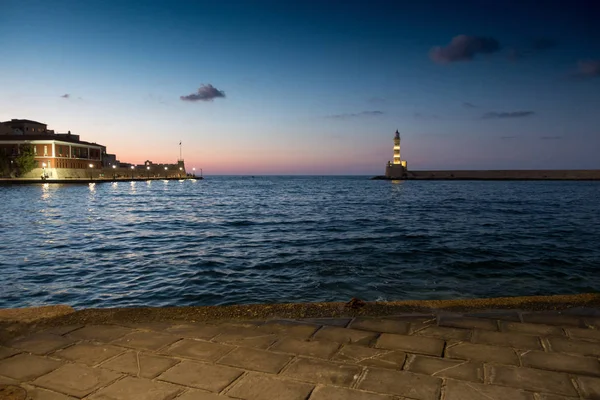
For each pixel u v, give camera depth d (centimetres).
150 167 15825
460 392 321
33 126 9919
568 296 560
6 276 1270
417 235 2159
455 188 10744
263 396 319
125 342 432
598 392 320
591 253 1633
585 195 7169
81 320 497
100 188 8844
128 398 318
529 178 17638
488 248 1741
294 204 4984
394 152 18425
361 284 1145
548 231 2350
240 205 4809
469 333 445
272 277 1236
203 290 1107
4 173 8450
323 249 1728
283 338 439
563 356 385
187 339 439
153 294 1075
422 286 1125
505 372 354
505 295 1045
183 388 334
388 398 314
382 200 5803
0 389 332
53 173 8644
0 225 2661
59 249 1773
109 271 1335
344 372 359
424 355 392
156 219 3141
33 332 461
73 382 345
